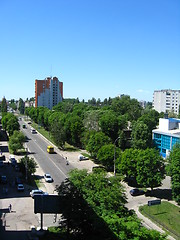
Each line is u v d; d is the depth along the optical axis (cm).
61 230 3266
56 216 3875
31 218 3897
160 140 8531
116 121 9294
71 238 3056
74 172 3588
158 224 3925
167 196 5134
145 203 4747
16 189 5209
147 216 4191
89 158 8088
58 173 6469
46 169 6806
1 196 4812
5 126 11569
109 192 3070
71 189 3153
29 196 4850
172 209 4472
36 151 9031
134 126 9175
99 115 10019
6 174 6281
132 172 5209
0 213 4034
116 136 9369
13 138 8550
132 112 14575
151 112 14338
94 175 3359
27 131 14000
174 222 3981
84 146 9381
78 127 9669
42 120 15388
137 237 2380
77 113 13638
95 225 2612
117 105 16288
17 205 4394
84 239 2908
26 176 5762
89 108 15575
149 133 8675
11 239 3194
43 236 3278
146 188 5578
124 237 2392
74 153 8838
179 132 8038
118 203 3059
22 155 8350
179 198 4481
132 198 5000
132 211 3133
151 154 5088
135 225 2512
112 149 6462
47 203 3391
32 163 6100
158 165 5119
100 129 9762
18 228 3534
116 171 6531
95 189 3206
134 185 5712
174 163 4578
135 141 8519
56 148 9594
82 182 3331
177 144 6038
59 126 9544
